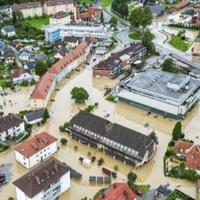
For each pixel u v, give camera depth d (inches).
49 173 5575.8
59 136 7239.2
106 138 6688.0
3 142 7027.6
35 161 6432.1
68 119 7869.1
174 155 6633.9
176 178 6161.4
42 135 6678.2
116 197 5167.3
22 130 7337.6
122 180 6122.1
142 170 6373.0
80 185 6013.8
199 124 7819.9
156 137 7037.4
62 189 5792.3
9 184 6013.8
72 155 6722.4
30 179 5423.2
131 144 6456.7
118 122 7859.3
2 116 7662.4
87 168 6407.5
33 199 5324.8
